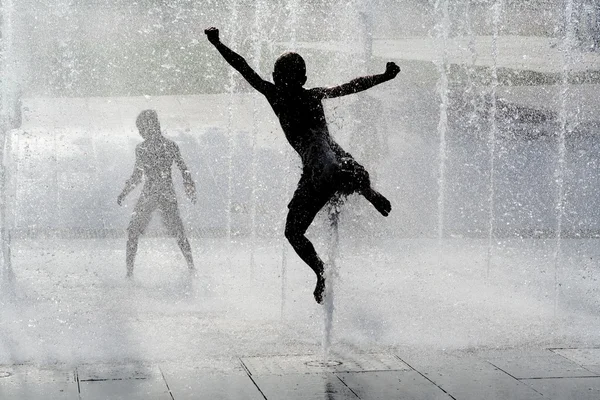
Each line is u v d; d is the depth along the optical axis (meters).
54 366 13.13
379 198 13.92
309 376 12.75
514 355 13.95
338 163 13.64
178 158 18.69
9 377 12.58
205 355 13.75
